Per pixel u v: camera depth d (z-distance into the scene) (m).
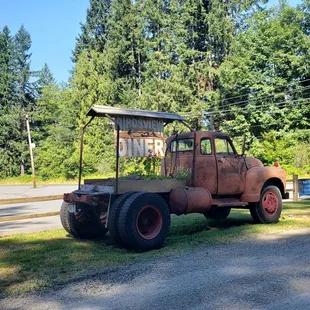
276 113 31.47
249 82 31.98
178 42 36.03
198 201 7.20
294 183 13.80
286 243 6.59
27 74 52.78
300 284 4.44
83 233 7.45
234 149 8.43
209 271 5.04
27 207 14.91
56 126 46.56
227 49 35.09
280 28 31.70
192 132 7.84
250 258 5.64
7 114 50.22
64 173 40.06
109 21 44.31
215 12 34.16
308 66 30.61
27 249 6.48
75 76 39.59
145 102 32.81
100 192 6.72
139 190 6.80
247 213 10.80
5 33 53.97
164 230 6.57
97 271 5.19
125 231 6.16
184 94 32.94
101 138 37.25
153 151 7.41
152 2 38.12
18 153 49.44
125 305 3.96
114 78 41.12
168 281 4.69
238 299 4.02
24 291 4.45
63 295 4.30
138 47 41.16
